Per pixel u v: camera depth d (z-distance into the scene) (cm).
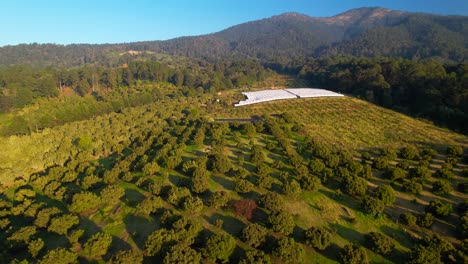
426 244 3572
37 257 3959
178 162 5888
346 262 3394
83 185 5559
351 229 4150
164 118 10319
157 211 4553
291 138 7581
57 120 10519
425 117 9369
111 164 6869
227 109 11500
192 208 4331
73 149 7569
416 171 5259
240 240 3881
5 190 6019
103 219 4675
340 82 14338
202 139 7094
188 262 3266
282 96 12962
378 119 9456
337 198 4825
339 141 7550
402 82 11744
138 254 3441
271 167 5800
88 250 3688
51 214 4578
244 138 7481
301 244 3853
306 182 4962
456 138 7681
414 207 4594
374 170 5784
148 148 7225
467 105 8925
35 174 6394
